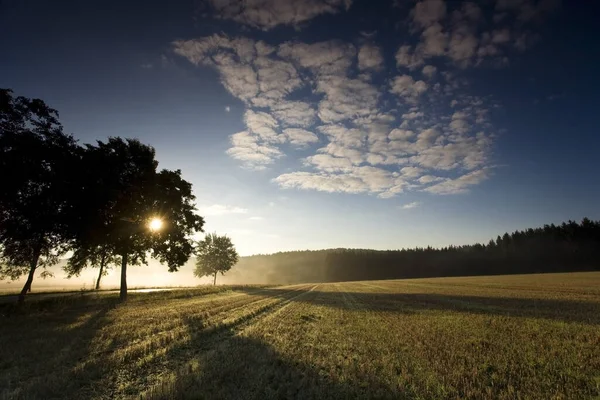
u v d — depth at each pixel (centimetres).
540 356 1044
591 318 1870
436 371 882
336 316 2052
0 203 2103
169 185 3447
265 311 2325
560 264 14212
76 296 3100
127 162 3056
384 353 1087
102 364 927
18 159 2055
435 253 19600
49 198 2231
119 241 3022
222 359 991
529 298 3200
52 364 940
